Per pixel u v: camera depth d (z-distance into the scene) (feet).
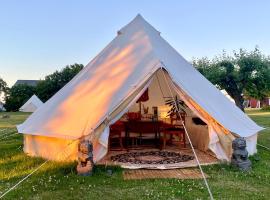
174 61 18.94
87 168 13.89
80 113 16.03
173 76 16.03
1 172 15.01
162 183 12.82
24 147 19.79
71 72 111.45
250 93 46.44
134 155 17.89
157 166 15.05
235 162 15.08
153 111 23.08
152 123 19.89
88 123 15.01
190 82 17.75
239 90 45.29
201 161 16.15
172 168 15.06
